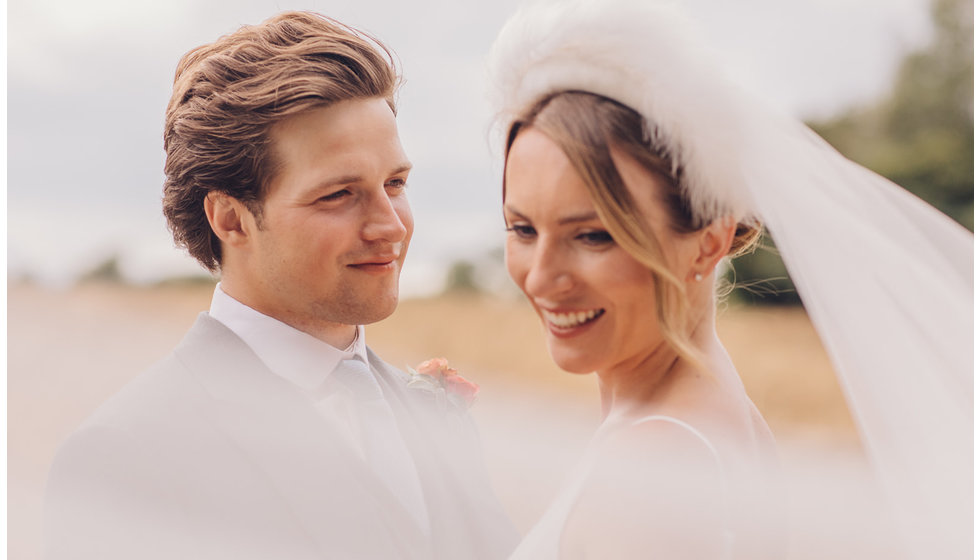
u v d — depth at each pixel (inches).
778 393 243.6
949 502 52.5
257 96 66.9
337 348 74.1
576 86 43.2
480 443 84.3
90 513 60.4
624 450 41.6
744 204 46.8
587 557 40.6
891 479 53.1
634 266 43.0
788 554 48.3
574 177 42.1
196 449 62.8
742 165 47.0
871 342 52.6
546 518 46.0
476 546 74.9
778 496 47.8
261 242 69.4
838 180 52.9
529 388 251.4
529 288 44.9
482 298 407.5
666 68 43.1
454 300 408.5
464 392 83.7
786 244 51.3
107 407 65.7
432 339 359.9
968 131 465.1
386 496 67.0
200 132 69.3
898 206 54.4
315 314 71.1
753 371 260.5
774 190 49.3
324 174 67.4
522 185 43.6
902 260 53.4
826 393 238.1
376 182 69.4
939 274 54.3
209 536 59.9
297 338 70.7
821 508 65.6
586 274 43.3
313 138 67.2
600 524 40.2
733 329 293.4
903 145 470.3
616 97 42.8
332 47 68.9
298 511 62.6
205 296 325.1
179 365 67.5
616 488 40.3
